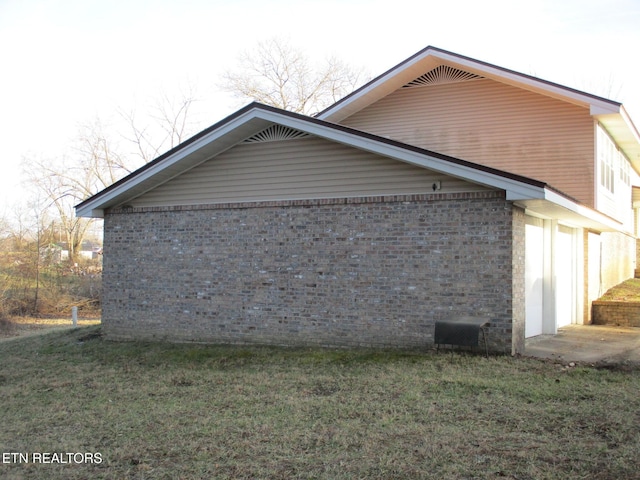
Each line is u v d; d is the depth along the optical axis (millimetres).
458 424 6777
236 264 12414
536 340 12383
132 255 13562
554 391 7879
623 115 14336
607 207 16234
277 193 12047
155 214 13320
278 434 6723
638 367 9320
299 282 11773
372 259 11133
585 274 15914
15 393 9438
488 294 10188
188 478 5609
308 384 8945
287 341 11836
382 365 9719
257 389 8812
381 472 5512
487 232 10227
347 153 11422
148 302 13336
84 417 7859
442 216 10586
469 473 5387
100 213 13875
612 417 6723
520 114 15281
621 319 15664
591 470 5328
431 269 10633
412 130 16469
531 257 12953
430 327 10602
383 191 11086
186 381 9609
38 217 35656
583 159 14516
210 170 12742
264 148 12195
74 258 40500
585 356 10383
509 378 8609
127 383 9727
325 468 5676
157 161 12422
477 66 15164
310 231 11703
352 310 11266
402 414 7227
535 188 9398
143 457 6223
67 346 13680
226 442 6543
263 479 5512
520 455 5723
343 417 7250
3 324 25344
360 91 16391
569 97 14289
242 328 12289
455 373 8969
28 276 32156
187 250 12945
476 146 15688
